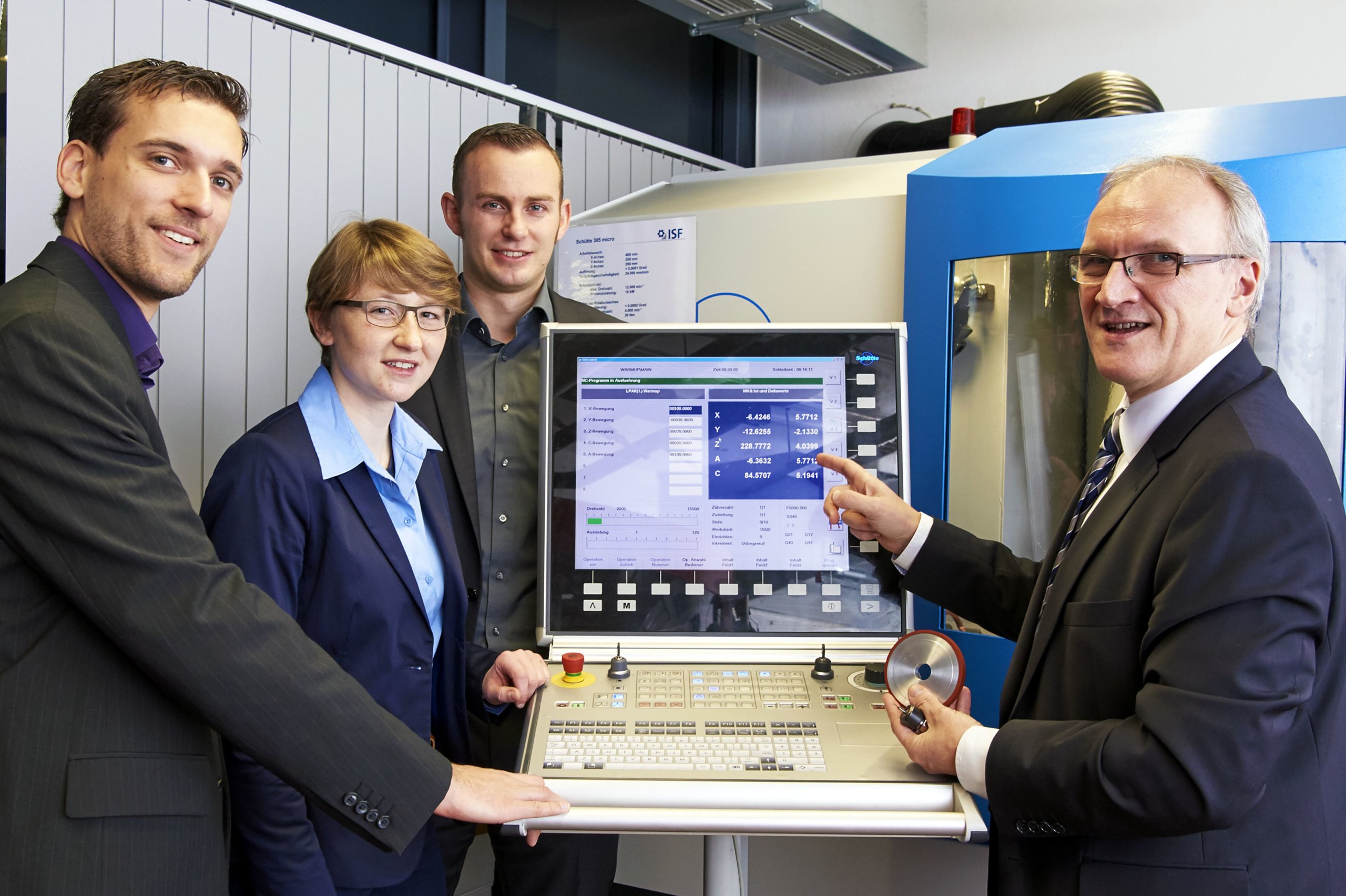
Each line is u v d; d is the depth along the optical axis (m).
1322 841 1.05
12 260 1.73
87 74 1.81
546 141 1.84
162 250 1.13
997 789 1.12
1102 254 1.20
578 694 1.42
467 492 1.69
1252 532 1.00
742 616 1.54
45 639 1.03
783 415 1.57
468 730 1.48
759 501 1.56
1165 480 1.12
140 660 1.03
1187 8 2.97
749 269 2.13
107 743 1.03
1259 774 0.97
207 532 1.25
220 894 1.13
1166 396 1.18
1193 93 2.98
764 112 3.72
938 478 1.89
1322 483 1.04
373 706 1.15
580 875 1.77
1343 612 1.04
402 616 1.33
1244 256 1.15
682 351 1.58
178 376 1.96
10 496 1.01
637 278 2.24
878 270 2.00
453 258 2.52
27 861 0.99
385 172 2.36
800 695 1.42
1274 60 2.86
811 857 2.24
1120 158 1.73
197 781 1.10
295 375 2.18
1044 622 1.21
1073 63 3.14
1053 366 1.78
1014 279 1.80
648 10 3.42
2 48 1.70
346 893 1.33
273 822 1.20
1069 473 1.78
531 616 1.79
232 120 1.19
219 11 2.00
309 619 1.28
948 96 3.35
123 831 1.03
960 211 1.84
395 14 2.59
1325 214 1.59
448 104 2.51
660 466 1.57
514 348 1.84
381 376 1.31
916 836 1.18
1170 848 1.06
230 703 1.06
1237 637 0.99
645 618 1.55
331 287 1.30
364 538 1.30
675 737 1.31
